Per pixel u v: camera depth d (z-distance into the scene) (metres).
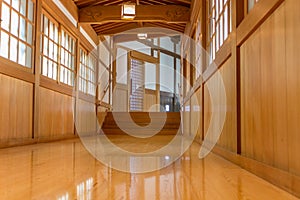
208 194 1.17
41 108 4.16
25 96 3.67
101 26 6.99
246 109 1.83
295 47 1.11
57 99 4.86
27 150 3.07
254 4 1.75
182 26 6.64
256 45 1.61
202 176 1.57
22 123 3.60
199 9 4.27
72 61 5.68
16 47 3.46
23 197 1.12
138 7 5.58
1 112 3.09
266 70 1.45
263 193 1.17
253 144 1.67
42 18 4.24
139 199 1.09
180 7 5.59
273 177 1.32
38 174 1.63
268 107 1.41
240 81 1.98
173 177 1.54
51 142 4.38
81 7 5.75
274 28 1.34
